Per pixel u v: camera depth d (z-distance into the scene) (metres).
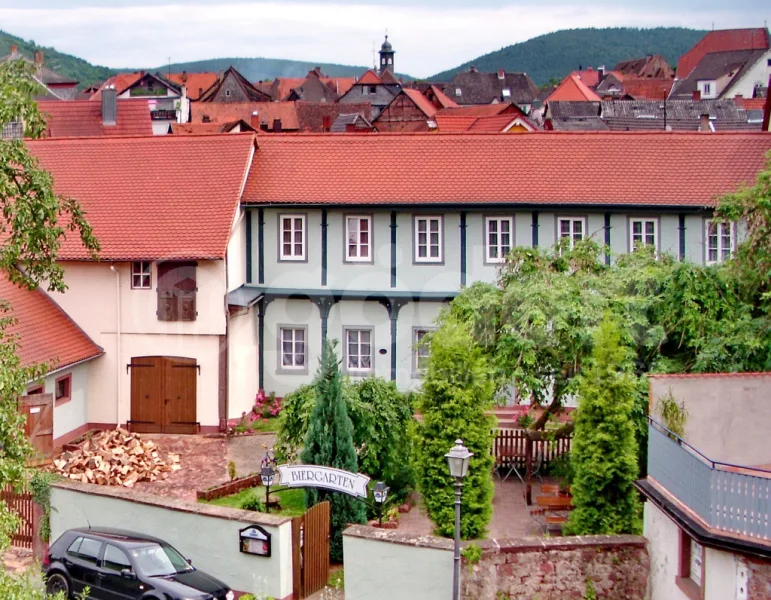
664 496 15.96
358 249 30.06
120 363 28.34
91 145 31.31
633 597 16.42
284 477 19.38
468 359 17.86
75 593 17.22
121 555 17.08
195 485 23.58
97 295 28.33
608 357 17.70
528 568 16.05
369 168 30.67
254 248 30.20
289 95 127.00
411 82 149.25
